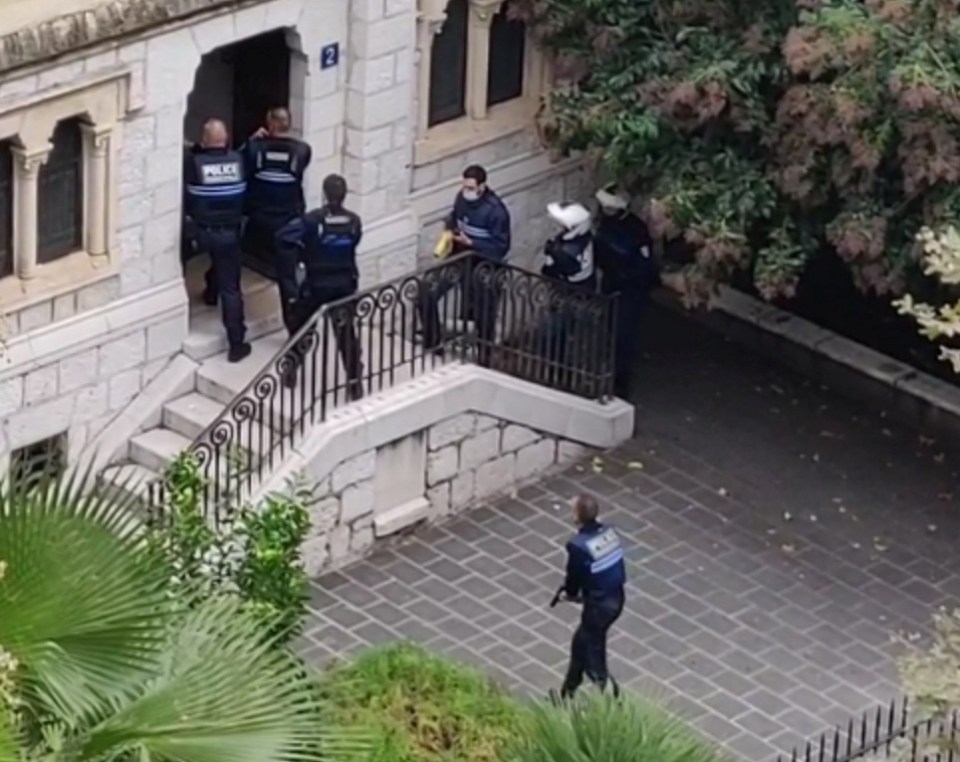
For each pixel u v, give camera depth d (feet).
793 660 91.56
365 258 99.81
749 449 101.40
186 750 58.90
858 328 105.91
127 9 89.40
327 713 66.49
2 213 90.27
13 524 59.36
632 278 100.53
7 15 86.94
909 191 93.71
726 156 97.86
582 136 99.96
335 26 96.78
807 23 94.02
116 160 91.97
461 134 102.47
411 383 95.30
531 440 98.53
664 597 93.76
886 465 101.24
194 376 95.35
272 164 95.55
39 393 92.07
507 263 99.71
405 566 94.58
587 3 100.07
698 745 67.36
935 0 92.63
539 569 94.79
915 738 77.10
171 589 61.72
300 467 92.17
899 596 94.84
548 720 67.10
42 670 58.18
